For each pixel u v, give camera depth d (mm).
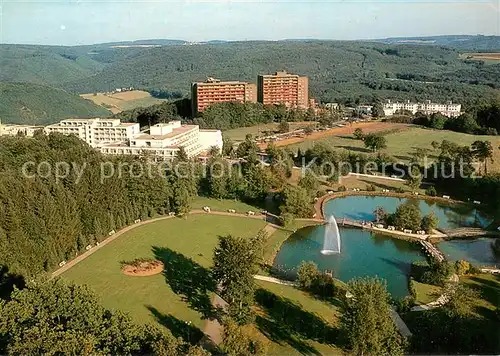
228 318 106938
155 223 189750
